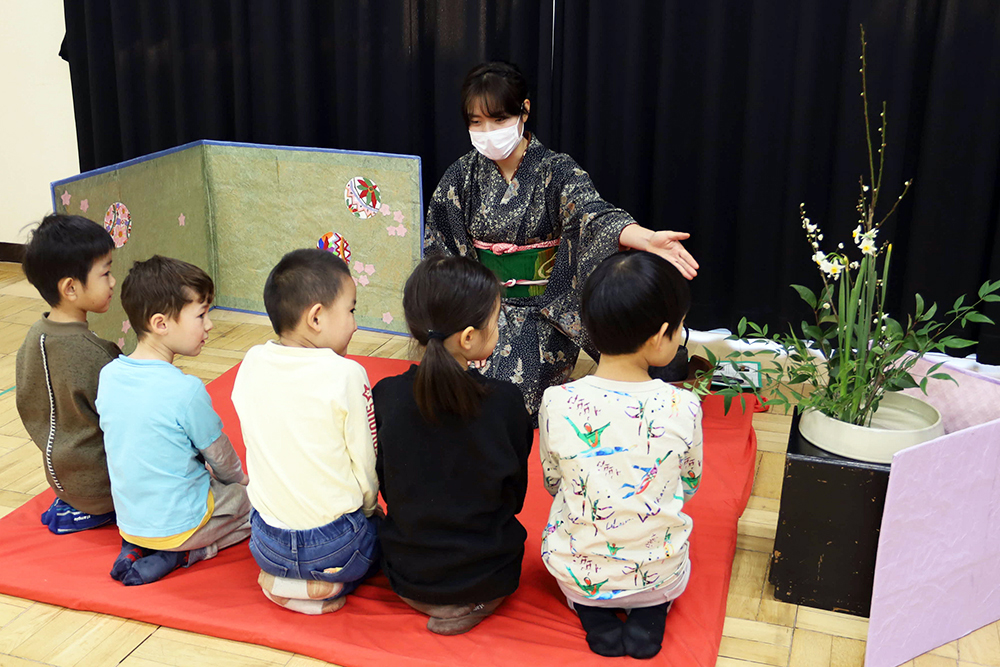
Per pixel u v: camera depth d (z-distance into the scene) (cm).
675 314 147
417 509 150
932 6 263
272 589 162
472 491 149
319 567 158
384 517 170
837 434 164
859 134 271
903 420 174
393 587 160
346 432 153
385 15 305
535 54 297
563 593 165
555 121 303
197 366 280
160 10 328
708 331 312
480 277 148
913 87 271
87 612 166
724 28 275
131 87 338
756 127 279
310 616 162
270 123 328
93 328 266
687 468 158
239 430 234
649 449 147
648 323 145
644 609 157
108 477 185
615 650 151
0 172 376
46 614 165
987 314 275
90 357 177
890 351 169
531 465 220
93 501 185
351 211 294
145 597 166
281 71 322
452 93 305
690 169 297
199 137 341
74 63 344
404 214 287
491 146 228
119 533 191
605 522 148
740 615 168
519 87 225
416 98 314
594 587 152
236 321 320
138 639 158
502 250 242
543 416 155
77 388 176
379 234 293
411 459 149
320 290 155
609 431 147
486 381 151
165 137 344
